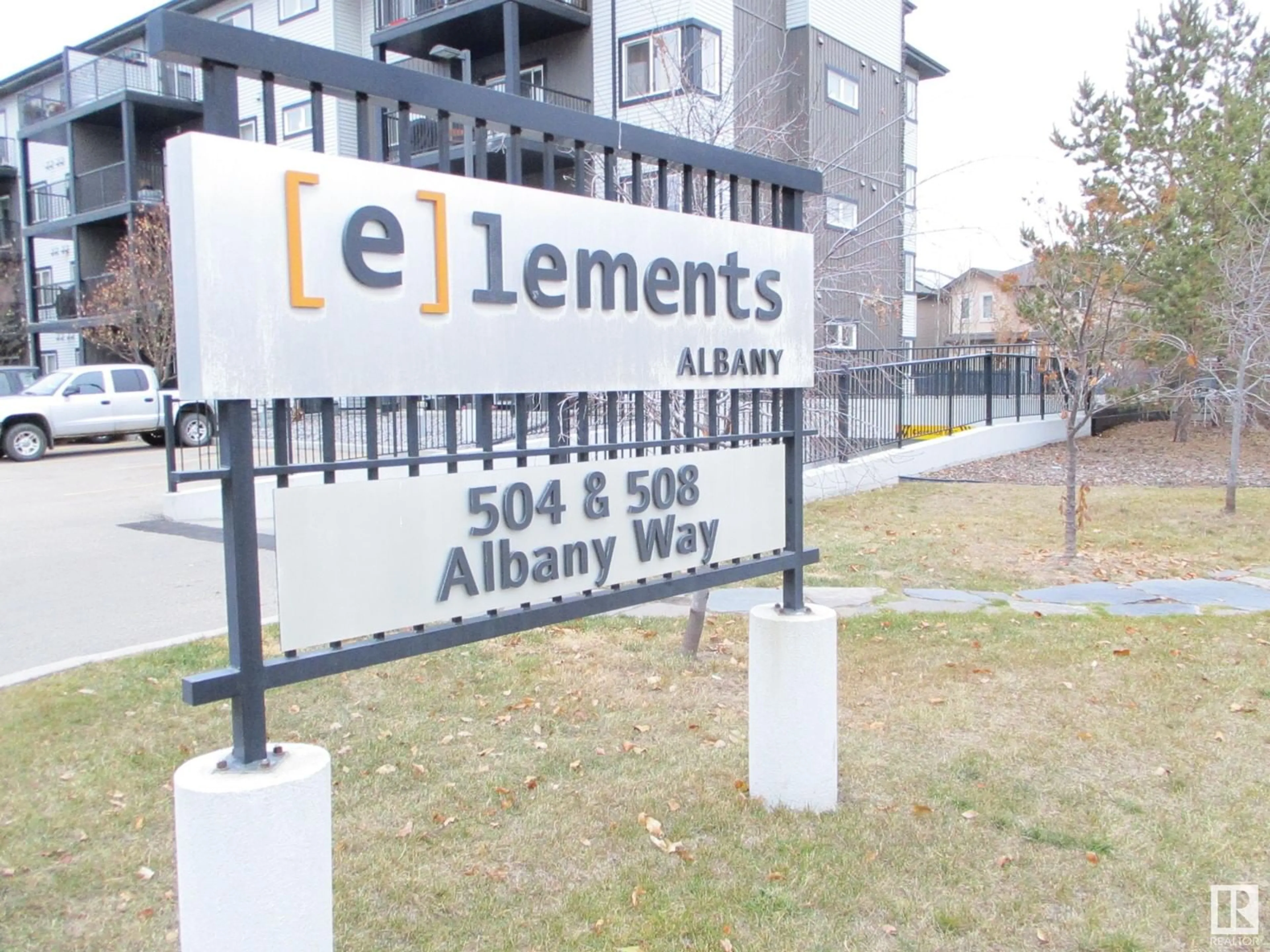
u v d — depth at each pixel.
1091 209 9.94
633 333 3.22
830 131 14.52
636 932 3.02
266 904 2.24
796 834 3.60
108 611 6.92
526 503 2.93
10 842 3.53
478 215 2.74
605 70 19.33
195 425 18.67
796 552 3.86
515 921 3.09
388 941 2.99
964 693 5.05
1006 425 15.35
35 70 30.92
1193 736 4.46
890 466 12.48
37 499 12.80
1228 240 13.50
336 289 2.43
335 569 2.48
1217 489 11.84
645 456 3.38
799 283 3.86
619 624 6.38
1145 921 3.07
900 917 3.10
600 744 4.47
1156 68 15.89
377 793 3.96
